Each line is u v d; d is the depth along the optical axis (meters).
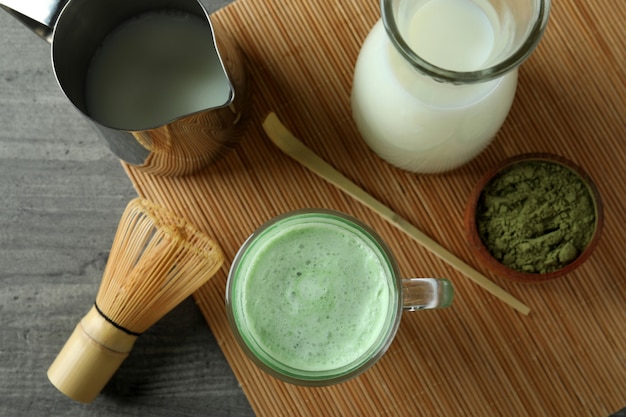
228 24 0.50
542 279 0.47
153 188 0.50
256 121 0.50
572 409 0.49
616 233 0.49
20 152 0.53
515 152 0.50
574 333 0.49
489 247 0.48
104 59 0.47
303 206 0.50
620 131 0.50
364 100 0.44
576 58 0.50
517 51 0.36
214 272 0.47
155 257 0.46
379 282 0.45
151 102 0.47
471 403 0.49
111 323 0.47
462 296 0.50
